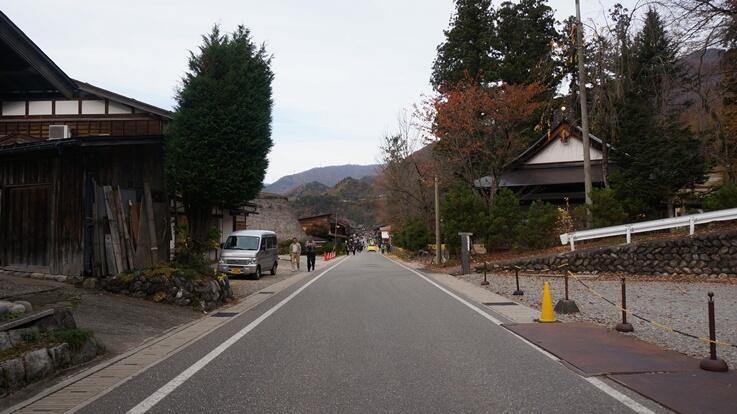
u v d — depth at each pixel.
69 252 12.90
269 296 16.69
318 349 8.37
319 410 5.38
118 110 23.88
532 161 35.28
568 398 5.75
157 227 14.16
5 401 5.80
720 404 5.48
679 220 20.34
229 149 17.03
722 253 19.20
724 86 20.14
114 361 7.67
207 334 9.90
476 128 32.69
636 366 7.10
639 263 20.59
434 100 33.69
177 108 17.47
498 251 28.59
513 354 7.99
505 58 40.69
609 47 24.20
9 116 23.73
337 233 91.69
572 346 8.41
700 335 9.32
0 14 8.52
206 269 14.73
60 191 13.16
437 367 7.18
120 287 12.45
